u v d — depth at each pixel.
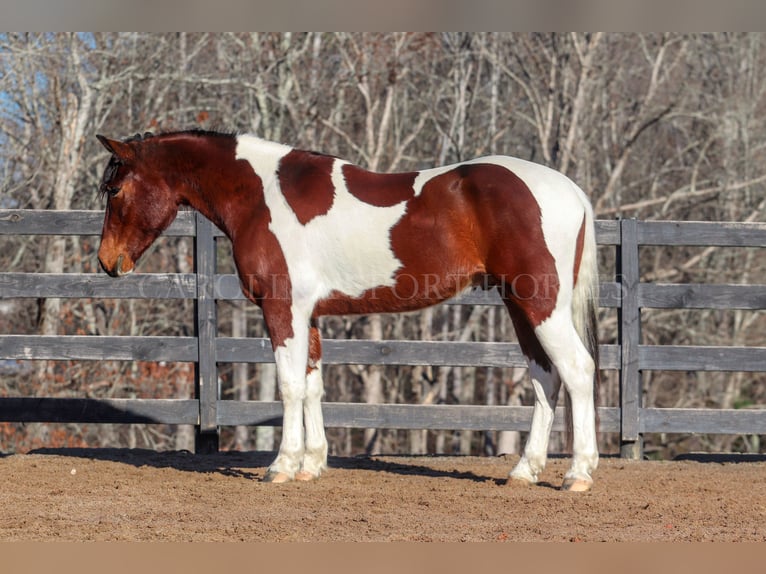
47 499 5.68
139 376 16.62
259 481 6.37
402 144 18.05
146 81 16.84
